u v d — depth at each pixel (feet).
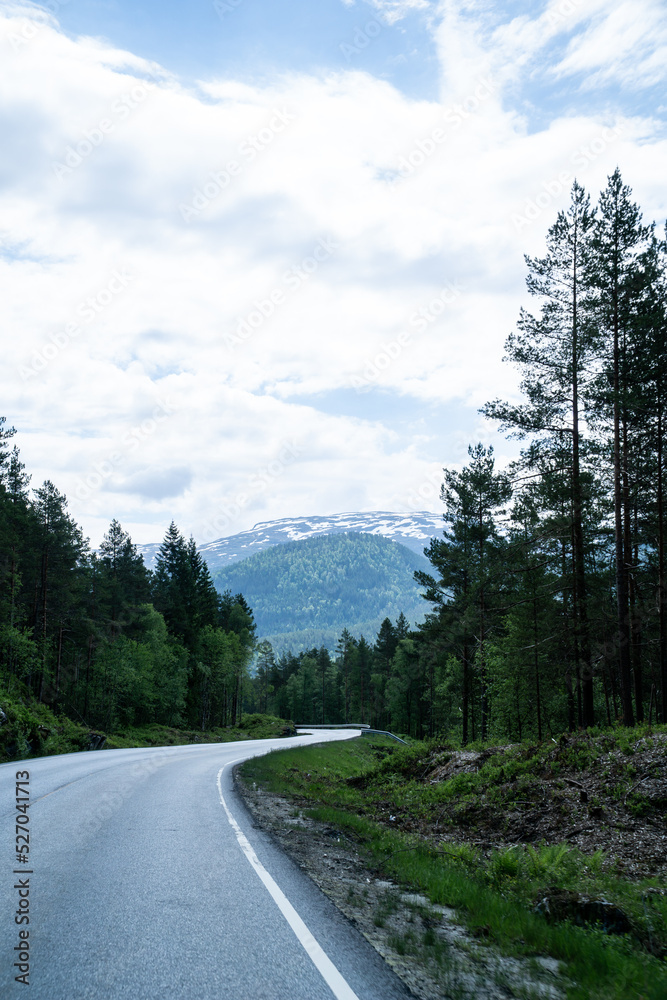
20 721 78.95
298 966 14.60
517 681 112.37
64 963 14.10
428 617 147.74
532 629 100.32
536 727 134.31
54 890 19.60
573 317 71.87
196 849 26.55
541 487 72.13
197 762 74.90
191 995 12.75
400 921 19.39
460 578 129.39
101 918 17.20
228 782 55.93
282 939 16.33
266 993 13.01
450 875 27.14
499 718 138.10
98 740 102.73
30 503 161.68
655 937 20.03
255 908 18.84
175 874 22.18
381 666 345.51
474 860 34.17
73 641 176.35
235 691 269.03
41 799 38.24
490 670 119.65
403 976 14.55
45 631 152.66
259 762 78.69
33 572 151.84
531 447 73.36
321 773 92.32
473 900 22.62
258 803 44.88
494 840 42.45
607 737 52.75
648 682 114.83
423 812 54.03
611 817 39.24
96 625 175.42
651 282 68.39
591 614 80.94
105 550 208.74
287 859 26.50
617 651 73.20
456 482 118.93
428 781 67.77
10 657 134.31
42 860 23.26
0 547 130.72
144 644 193.26
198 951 15.16
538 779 50.52
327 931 17.24
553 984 15.28
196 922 17.25
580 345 69.46
